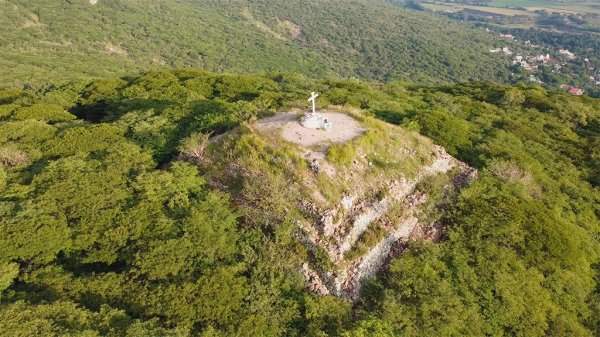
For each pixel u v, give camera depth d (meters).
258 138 21.30
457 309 16.84
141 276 16.73
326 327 15.75
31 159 24.80
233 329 14.88
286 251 18.08
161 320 15.12
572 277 19.81
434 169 23.55
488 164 25.88
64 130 27.94
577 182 29.48
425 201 21.39
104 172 21.81
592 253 22.20
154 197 20.06
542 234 20.56
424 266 18.23
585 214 25.94
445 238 20.17
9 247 16.98
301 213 18.61
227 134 23.70
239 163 20.67
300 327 15.83
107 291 15.98
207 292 15.85
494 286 18.08
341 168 20.11
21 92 42.84
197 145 23.61
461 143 28.36
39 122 29.17
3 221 17.98
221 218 19.09
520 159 27.84
